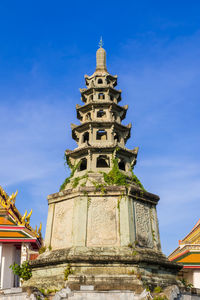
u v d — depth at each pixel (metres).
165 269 28.12
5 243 40.59
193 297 25.09
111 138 35.12
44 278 26.78
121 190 29.52
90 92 39.44
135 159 35.28
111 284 23.08
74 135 37.81
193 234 47.38
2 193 43.25
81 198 29.41
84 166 35.88
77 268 25.64
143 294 21.61
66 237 28.70
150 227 30.38
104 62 42.94
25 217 41.25
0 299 25.09
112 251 26.66
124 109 38.50
